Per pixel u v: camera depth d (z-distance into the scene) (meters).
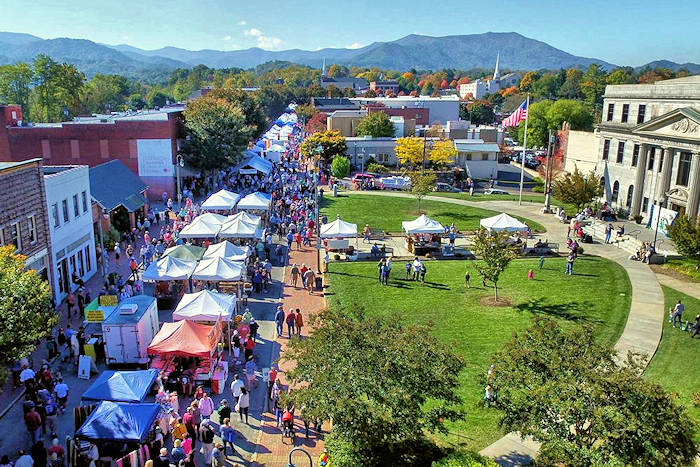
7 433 18.11
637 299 30.45
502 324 26.91
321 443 17.89
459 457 13.81
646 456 12.00
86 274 33.94
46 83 113.19
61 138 56.19
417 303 30.00
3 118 54.78
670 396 12.84
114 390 17.80
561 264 37.72
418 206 57.16
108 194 42.44
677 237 35.03
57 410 19.03
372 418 13.32
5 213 25.31
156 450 16.72
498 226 40.34
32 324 17.11
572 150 77.62
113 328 22.30
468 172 82.50
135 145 57.06
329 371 14.33
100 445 16.48
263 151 79.50
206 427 16.78
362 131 92.31
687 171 46.09
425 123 116.06
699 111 44.41
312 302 30.48
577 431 13.10
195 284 31.42
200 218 38.41
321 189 60.88
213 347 21.67
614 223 50.75
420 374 14.34
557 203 60.72
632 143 52.91
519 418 14.06
